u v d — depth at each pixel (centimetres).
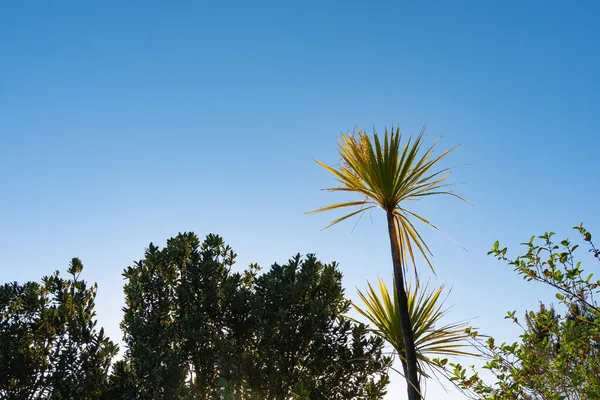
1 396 1005
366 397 1023
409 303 757
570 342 466
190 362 1049
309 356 1036
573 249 459
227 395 641
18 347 1080
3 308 1090
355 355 1021
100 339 1080
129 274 1173
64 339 1077
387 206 694
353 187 711
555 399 438
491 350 494
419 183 697
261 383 959
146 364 959
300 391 915
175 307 1112
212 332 1091
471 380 473
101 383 1034
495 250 486
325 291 1117
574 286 461
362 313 785
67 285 1174
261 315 1042
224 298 1108
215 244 1210
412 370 634
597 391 420
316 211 730
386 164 680
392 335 750
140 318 1064
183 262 1184
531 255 473
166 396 949
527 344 496
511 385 461
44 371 1062
